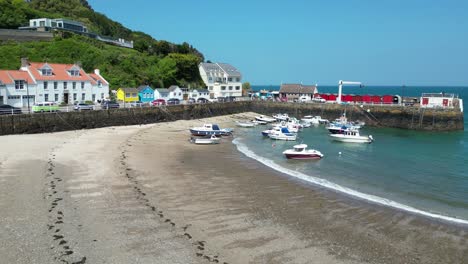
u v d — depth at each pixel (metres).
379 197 24.77
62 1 127.38
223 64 106.56
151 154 35.19
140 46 106.94
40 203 20.48
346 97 82.12
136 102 67.00
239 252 16.08
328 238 17.84
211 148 41.00
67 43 84.56
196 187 25.17
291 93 96.69
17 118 41.25
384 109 68.56
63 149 33.91
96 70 71.44
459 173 32.34
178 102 69.00
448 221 20.61
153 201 21.83
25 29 91.62
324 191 25.47
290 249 16.55
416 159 38.25
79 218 18.80
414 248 17.14
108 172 27.20
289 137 49.91
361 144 47.75
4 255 14.98
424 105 67.44
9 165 27.48
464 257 16.44
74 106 51.66
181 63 96.50
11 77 53.06
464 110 98.31
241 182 26.97
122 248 15.92
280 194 24.41
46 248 15.63
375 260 15.88
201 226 18.61
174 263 14.86
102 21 130.00
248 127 62.91
